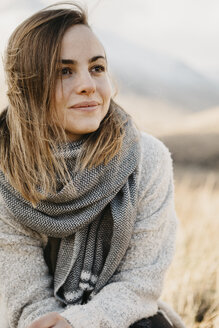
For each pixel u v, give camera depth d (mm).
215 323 2072
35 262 1806
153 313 1753
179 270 2609
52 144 1700
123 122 1749
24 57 1667
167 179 1883
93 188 1684
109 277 1740
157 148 1884
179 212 3764
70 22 1647
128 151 1727
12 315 1766
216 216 3365
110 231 1781
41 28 1642
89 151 1672
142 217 1802
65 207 1687
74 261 1737
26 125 1703
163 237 1845
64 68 1642
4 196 1743
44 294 1778
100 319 1582
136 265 1773
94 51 1649
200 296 2432
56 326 1511
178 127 24219
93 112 1651
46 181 1692
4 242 1787
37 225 1713
